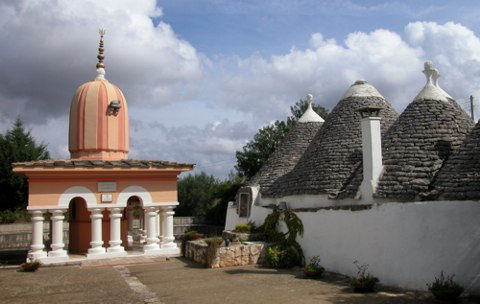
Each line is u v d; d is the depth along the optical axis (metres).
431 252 10.21
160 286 12.16
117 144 19.47
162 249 18.17
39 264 15.73
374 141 13.20
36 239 16.42
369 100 17.84
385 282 11.31
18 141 39.31
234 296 10.48
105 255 17.05
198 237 18.50
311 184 15.83
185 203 50.28
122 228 19.67
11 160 37.66
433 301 9.32
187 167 18.89
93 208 17.19
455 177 10.95
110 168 17.23
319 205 15.28
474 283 9.41
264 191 19.30
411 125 14.02
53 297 11.09
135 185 18.06
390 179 12.78
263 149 39.53
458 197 10.23
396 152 13.43
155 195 18.41
